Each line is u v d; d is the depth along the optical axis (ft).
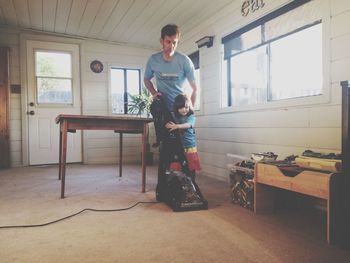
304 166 5.89
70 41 16.76
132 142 18.34
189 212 7.13
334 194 5.10
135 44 18.33
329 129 7.22
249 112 10.25
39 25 15.24
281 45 9.07
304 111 7.93
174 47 8.00
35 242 5.24
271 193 7.13
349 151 4.93
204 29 13.37
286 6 8.66
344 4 6.86
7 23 14.99
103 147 17.74
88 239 5.39
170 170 8.02
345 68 6.84
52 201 8.13
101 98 17.63
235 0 11.08
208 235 5.59
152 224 6.23
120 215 6.87
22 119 15.75
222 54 12.11
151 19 14.14
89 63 17.31
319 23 7.72
